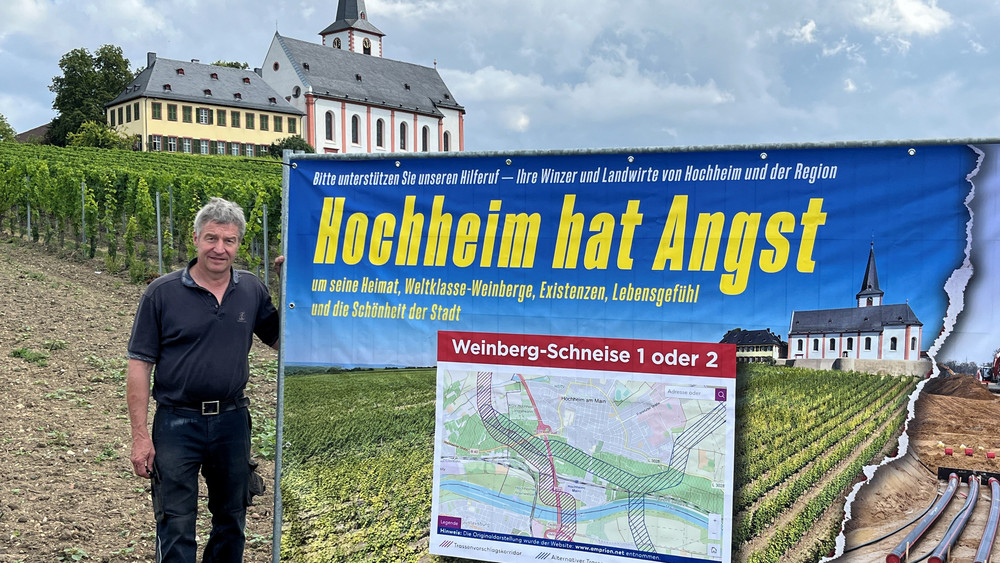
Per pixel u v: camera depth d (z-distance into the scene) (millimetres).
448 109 108000
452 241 4266
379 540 4371
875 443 3744
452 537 4238
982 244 3619
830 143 3760
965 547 3631
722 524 3873
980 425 3619
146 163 47844
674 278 3945
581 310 4062
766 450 3863
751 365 3869
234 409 4098
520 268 4156
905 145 3691
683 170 3932
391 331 4359
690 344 3924
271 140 88250
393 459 4348
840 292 3770
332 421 4426
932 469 3676
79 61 85500
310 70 94562
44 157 42500
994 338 3605
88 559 4871
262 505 6012
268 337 4578
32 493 5754
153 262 17172
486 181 4211
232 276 4148
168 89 82000
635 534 3982
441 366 4273
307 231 4496
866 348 3754
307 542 4457
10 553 4844
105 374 9117
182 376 3963
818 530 3812
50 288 13539
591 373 4047
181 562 3914
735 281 3881
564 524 4074
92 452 6727
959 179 3645
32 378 8664
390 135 99188
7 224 19969
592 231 4051
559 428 4086
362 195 4414
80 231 17547
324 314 4457
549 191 4113
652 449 3963
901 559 3705
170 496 3934
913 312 3699
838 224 3773
